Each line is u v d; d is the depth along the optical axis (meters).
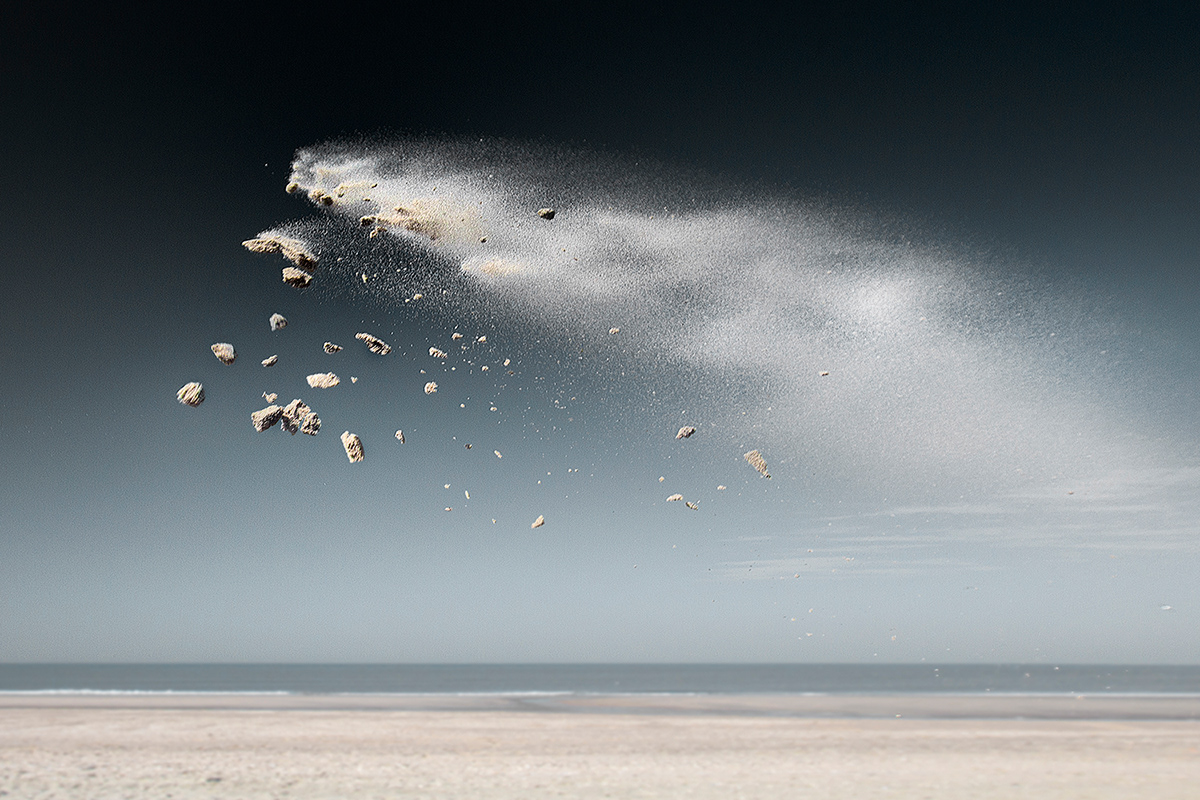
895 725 16.81
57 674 87.44
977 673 84.81
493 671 116.94
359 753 12.19
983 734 15.13
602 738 14.16
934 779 10.34
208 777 10.05
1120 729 16.31
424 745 13.09
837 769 11.05
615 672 107.12
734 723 16.97
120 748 12.65
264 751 12.38
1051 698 26.59
